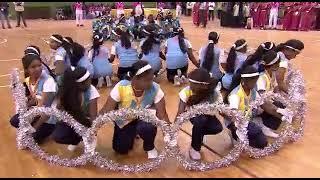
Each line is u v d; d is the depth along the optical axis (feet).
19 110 14.28
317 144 15.06
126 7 80.69
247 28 62.49
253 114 15.35
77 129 13.14
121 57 24.43
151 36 24.79
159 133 15.98
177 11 81.82
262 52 16.99
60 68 19.51
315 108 19.35
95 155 13.01
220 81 20.10
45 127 14.83
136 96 13.56
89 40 46.91
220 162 13.12
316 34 53.26
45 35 53.31
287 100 15.05
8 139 15.66
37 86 14.61
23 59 14.57
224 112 13.14
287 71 17.90
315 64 30.73
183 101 13.61
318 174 12.69
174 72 24.62
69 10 84.74
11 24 71.10
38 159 13.82
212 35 22.58
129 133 13.93
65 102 13.35
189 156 13.93
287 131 14.97
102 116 12.80
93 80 23.91
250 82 13.74
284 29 59.98
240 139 13.41
